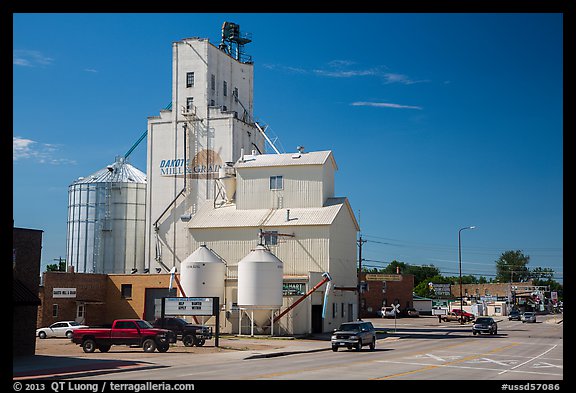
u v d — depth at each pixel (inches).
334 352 1588.3
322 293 2253.9
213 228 2415.1
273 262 2112.5
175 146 2942.9
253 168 2492.6
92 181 3041.3
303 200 2415.1
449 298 6038.4
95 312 2556.6
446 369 1133.1
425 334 2468.0
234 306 2214.6
